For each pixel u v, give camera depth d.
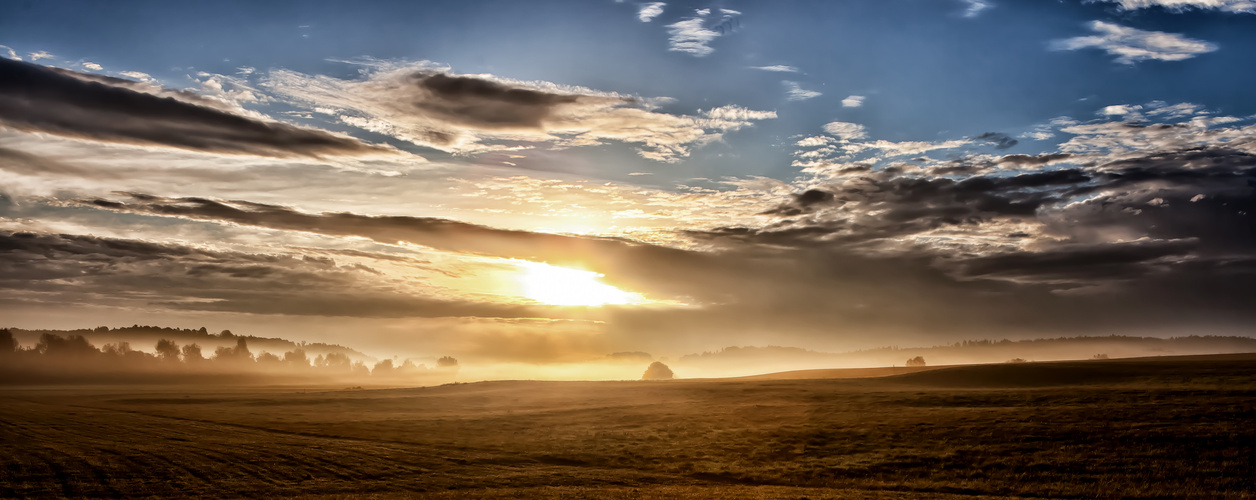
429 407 95.94
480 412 88.19
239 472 49.19
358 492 43.53
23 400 112.81
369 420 80.25
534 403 97.31
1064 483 42.38
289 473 49.12
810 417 70.44
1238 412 54.16
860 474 47.91
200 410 94.06
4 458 52.00
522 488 44.31
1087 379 87.44
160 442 61.16
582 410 86.00
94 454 54.44
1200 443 47.03
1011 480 43.91
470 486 45.22
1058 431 53.38
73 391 168.25
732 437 62.50
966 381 97.25
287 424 76.50
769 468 50.94
